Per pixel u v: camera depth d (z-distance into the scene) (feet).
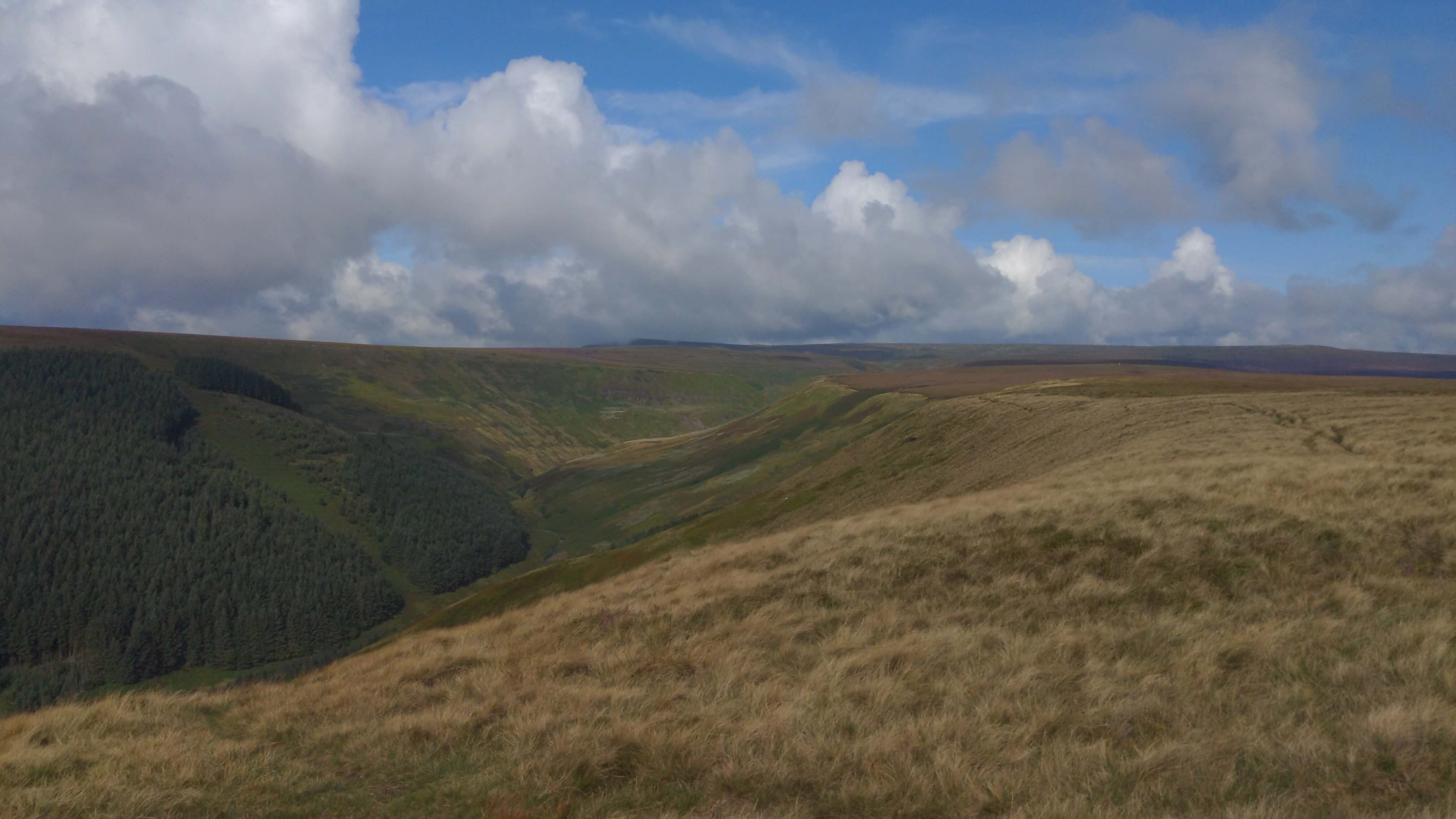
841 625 44.50
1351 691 27.55
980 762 25.38
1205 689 29.43
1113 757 24.97
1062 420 183.93
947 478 183.83
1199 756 23.79
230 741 36.17
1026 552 52.19
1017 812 21.58
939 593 48.55
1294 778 22.17
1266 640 32.83
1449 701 25.75
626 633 51.47
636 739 29.14
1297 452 91.15
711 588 57.98
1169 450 105.60
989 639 38.47
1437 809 19.57
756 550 70.33
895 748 26.76
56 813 26.48
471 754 31.86
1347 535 45.83
